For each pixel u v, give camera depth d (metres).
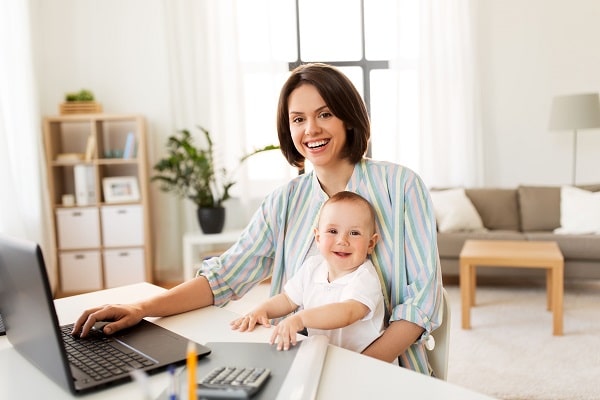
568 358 2.73
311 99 1.29
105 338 1.12
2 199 3.34
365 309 1.19
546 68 5.02
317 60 5.15
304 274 1.34
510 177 5.14
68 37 4.64
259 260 1.48
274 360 0.98
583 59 4.98
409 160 5.11
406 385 0.88
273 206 1.44
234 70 4.81
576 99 4.51
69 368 0.86
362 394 0.85
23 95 3.80
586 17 4.94
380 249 1.32
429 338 1.23
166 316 1.31
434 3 4.97
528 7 4.99
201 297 1.37
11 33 3.63
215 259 1.46
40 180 4.05
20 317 0.98
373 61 5.16
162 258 4.84
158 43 4.74
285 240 1.43
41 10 4.57
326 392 0.86
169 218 4.82
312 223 1.40
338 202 1.28
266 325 1.22
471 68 4.96
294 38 4.96
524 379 2.49
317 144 1.31
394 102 5.04
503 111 5.10
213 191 4.86
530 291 4.09
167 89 4.77
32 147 3.86
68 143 4.68
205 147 4.84
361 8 5.12
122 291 1.58
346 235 1.26
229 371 0.90
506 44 5.04
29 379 0.96
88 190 4.32
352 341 1.22
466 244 3.65
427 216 1.30
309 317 1.11
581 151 5.05
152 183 4.80
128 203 4.40
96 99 4.71
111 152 4.49
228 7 4.77
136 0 4.70
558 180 5.10
